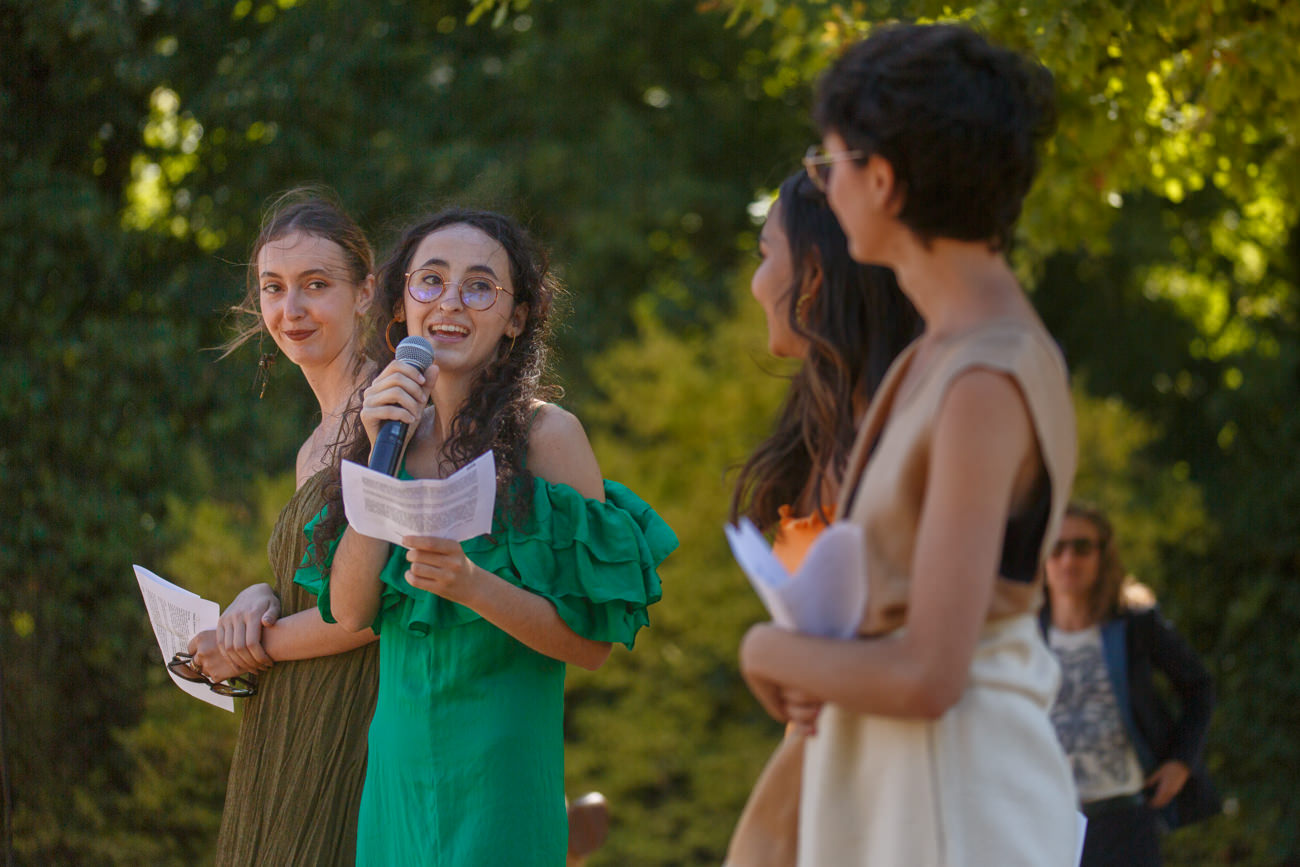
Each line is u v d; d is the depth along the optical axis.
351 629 4.25
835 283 3.43
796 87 16.23
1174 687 7.02
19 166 10.21
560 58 17.31
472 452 4.18
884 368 3.39
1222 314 18.08
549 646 4.05
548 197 17.30
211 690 4.95
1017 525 2.61
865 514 2.63
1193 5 6.32
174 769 9.15
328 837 4.70
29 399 9.89
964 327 2.58
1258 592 13.84
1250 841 13.43
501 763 4.10
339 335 5.14
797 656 2.58
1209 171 8.16
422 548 3.68
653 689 15.60
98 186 11.33
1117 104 6.92
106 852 8.61
